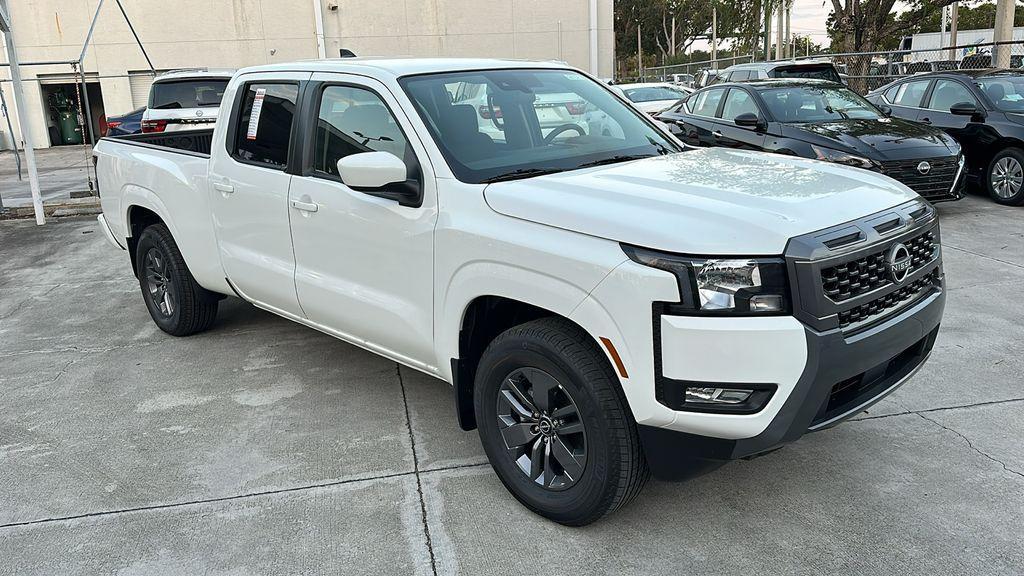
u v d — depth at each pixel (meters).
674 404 2.66
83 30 25.59
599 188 3.06
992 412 4.02
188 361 5.16
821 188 3.09
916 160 8.06
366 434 4.02
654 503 3.32
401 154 3.56
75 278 7.60
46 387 4.80
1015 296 5.91
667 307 2.62
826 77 12.72
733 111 9.91
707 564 2.90
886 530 3.06
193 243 5.03
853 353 2.73
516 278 3.00
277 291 4.43
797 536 3.05
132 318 6.20
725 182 3.16
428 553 3.02
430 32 27.77
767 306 2.59
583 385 2.86
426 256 3.42
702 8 72.88
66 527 3.27
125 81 26.20
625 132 4.10
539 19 28.23
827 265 2.65
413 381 4.70
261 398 4.52
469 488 3.48
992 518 3.11
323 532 3.18
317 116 4.04
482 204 3.19
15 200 12.87
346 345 5.36
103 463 3.81
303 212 4.06
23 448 4.00
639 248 2.68
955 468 3.49
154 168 5.24
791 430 2.70
